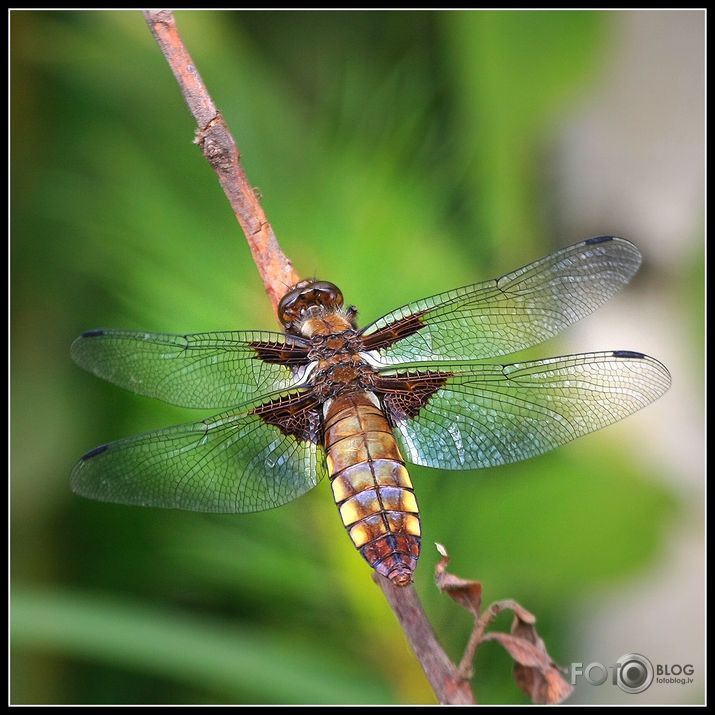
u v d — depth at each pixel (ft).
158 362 3.03
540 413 3.02
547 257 3.05
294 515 3.01
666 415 3.05
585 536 3.01
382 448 3.01
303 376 3.03
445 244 3.05
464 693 2.93
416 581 3.00
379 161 3.05
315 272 3.04
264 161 3.05
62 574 3.07
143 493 3.01
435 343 3.05
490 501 3.01
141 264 3.03
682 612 3.04
